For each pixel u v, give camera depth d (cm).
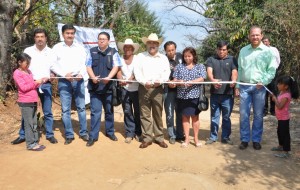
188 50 529
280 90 509
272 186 410
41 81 523
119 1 1220
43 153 498
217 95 547
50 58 545
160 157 498
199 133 634
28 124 510
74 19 1103
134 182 413
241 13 1177
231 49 1228
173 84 521
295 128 667
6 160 470
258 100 526
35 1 905
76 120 704
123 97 557
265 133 632
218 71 539
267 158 496
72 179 422
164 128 662
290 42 1023
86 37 825
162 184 407
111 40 880
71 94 554
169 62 565
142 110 533
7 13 769
